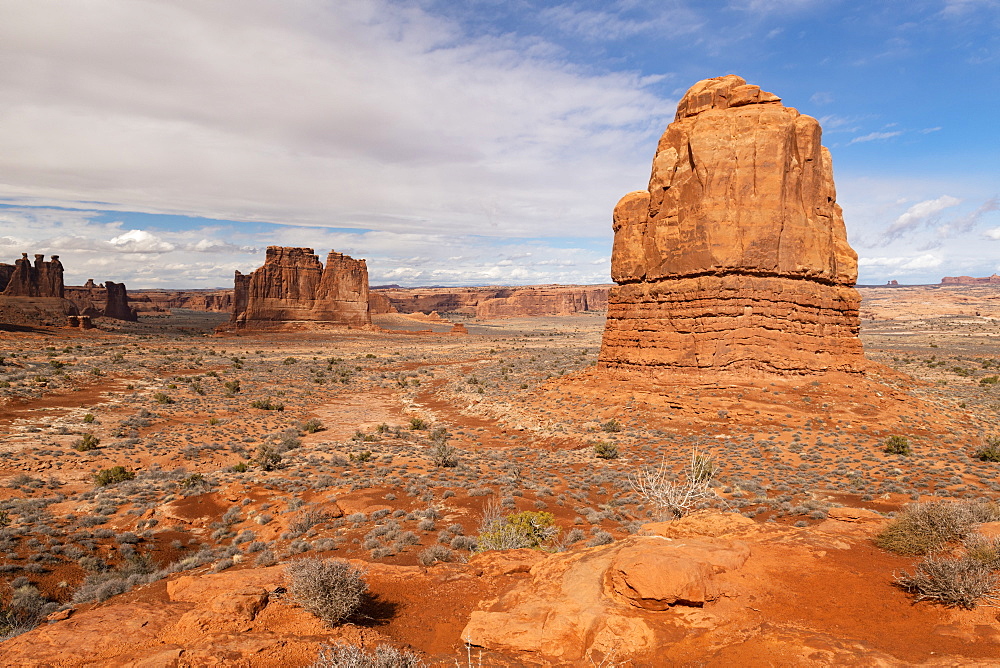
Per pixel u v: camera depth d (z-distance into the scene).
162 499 24.14
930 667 5.86
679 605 8.13
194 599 9.79
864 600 8.06
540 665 7.39
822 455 29.50
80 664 7.53
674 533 11.70
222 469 29.77
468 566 12.37
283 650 7.70
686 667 6.70
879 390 40.16
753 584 8.77
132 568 17.48
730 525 11.91
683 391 39.50
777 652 6.60
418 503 23.06
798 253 40.44
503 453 35.31
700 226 40.81
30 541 18.50
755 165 39.78
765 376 39.34
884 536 10.39
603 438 35.50
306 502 23.55
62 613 12.98
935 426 34.69
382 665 6.85
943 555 9.01
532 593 9.61
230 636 7.93
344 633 8.54
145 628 8.52
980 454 28.70
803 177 41.16
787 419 34.78
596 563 9.90
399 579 11.45
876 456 28.89
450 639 8.62
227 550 18.69
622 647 7.29
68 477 28.39
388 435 41.41
